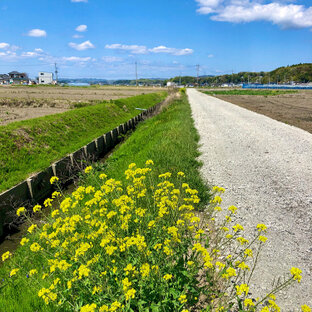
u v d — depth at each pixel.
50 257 4.37
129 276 2.89
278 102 39.12
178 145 10.88
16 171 9.59
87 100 33.78
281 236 4.83
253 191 6.82
